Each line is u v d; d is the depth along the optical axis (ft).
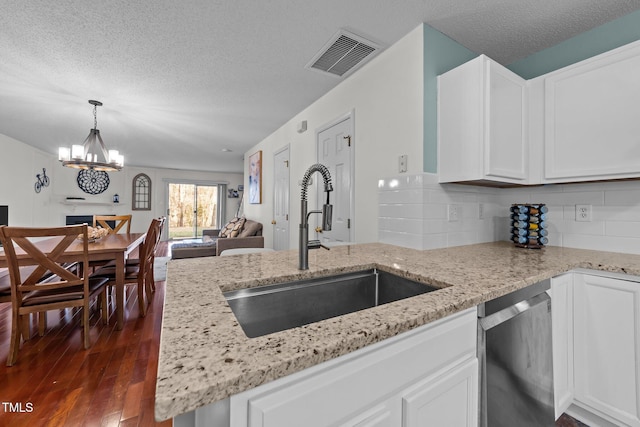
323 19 5.48
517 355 3.17
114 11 5.25
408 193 5.74
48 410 4.62
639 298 3.73
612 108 4.55
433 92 5.64
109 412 4.59
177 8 5.19
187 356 1.50
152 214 26.09
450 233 5.80
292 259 4.34
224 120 11.69
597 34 5.57
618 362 3.91
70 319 8.29
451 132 5.41
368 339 1.82
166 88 8.55
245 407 1.44
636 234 4.95
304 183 3.68
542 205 5.57
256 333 3.16
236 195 30.22
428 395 2.23
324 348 1.63
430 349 2.29
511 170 5.24
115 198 23.95
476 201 6.34
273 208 13.69
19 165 15.61
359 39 6.10
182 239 27.91
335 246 5.91
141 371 5.73
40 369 5.76
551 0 4.89
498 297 2.95
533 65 6.53
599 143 4.69
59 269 6.27
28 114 10.78
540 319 3.52
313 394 1.64
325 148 8.99
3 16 5.32
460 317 2.56
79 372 5.67
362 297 4.04
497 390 2.89
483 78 4.87
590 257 4.66
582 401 4.23
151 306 9.51
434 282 3.29
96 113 10.68
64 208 21.39
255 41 6.21
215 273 3.41
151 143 15.94
